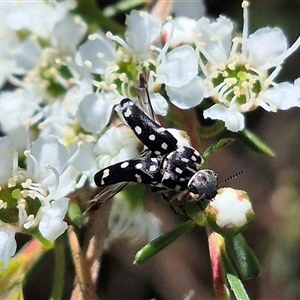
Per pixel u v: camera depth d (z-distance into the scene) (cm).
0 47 13
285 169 17
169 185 12
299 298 16
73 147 12
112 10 14
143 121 12
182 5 13
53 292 12
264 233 16
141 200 13
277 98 13
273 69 13
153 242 12
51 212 12
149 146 12
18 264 12
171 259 17
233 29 13
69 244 13
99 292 17
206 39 13
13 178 12
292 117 17
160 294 17
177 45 13
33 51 13
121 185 12
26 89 13
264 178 17
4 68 13
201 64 12
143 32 13
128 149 12
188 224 12
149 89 12
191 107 12
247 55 13
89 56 13
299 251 16
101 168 12
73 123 13
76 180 13
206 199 12
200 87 12
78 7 13
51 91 13
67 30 13
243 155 17
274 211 16
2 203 12
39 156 12
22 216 12
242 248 12
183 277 17
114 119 13
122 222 13
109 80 13
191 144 12
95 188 12
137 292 17
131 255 16
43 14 13
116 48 13
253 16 15
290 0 16
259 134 17
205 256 17
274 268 16
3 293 12
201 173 12
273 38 13
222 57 13
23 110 13
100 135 13
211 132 13
